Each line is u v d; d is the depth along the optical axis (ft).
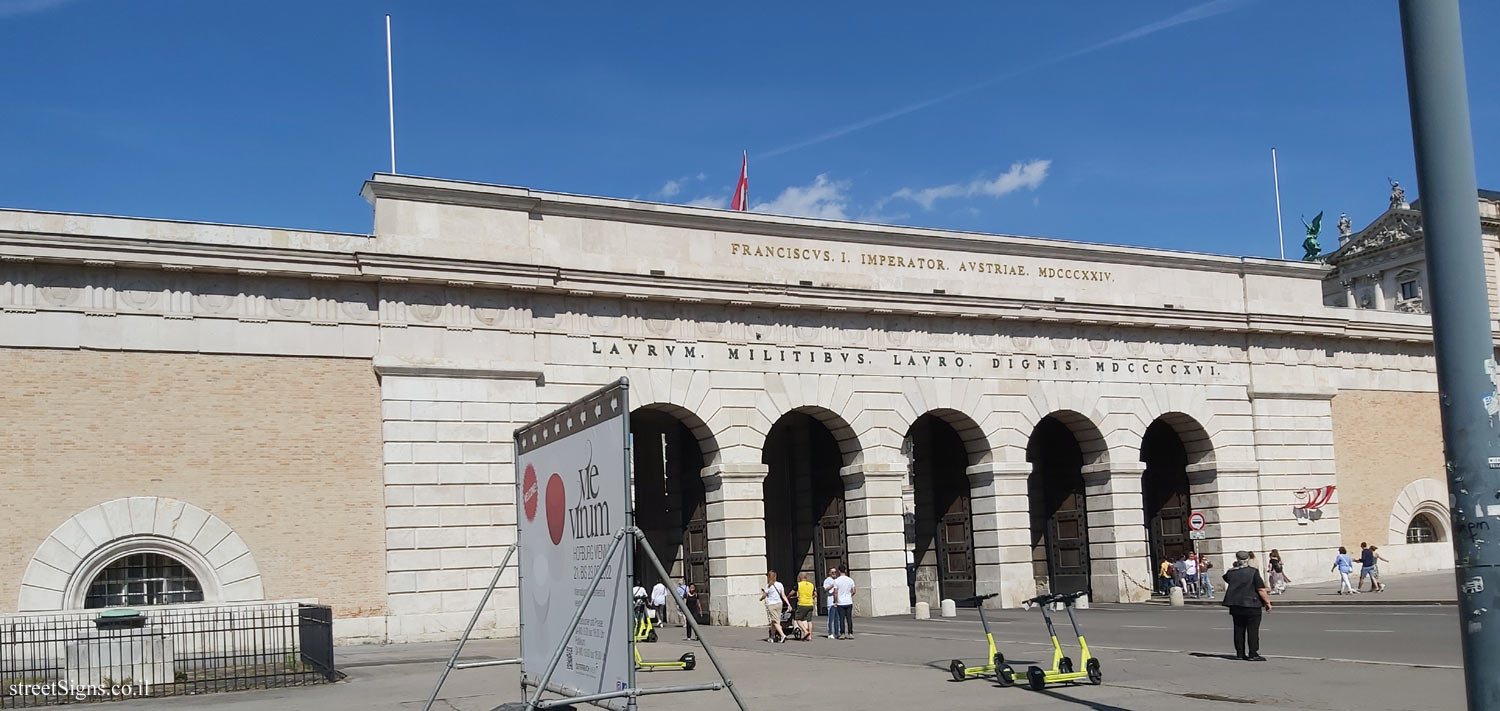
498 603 125.18
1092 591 166.30
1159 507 179.42
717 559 139.74
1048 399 159.63
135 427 112.16
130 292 113.70
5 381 107.96
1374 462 183.52
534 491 59.00
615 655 47.47
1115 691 70.03
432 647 116.57
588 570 50.96
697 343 139.33
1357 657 85.30
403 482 122.11
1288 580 171.94
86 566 108.88
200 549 113.09
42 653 100.48
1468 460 31.86
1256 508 172.35
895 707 66.64
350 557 119.24
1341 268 295.07
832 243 150.51
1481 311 32.14
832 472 157.99
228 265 116.26
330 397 120.26
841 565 155.33
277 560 115.96
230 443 115.55
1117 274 168.35
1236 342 174.50
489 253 129.18
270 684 86.63
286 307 119.65
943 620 141.90
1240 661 83.92
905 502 302.25
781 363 143.64
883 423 148.97
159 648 87.51
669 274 140.15
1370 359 186.39
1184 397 169.07
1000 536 154.71
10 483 107.14
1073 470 170.71
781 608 123.75
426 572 122.11
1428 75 32.65
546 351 130.72
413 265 123.75
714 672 88.28
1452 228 32.30
